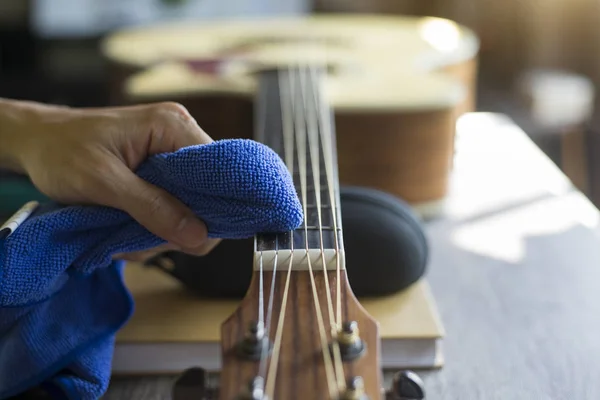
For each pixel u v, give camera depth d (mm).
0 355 392
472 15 1893
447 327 505
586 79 1662
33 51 1766
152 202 385
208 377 449
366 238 474
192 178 365
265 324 306
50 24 1767
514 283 573
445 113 699
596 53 1616
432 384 439
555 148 1517
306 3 1880
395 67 890
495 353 472
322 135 608
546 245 645
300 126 638
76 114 449
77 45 1778
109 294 427
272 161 367
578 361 461
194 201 386
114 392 438
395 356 456
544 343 484
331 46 1060
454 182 806
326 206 418
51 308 404
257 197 357
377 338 298
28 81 1710
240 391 267
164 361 456
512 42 1831
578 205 741
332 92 743
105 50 1041
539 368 454
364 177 711
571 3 1672
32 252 374
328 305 320
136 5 1784
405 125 693
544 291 558
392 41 1095
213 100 773
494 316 520
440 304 538
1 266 365
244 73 852
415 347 454
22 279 371
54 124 436
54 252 381
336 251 358
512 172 839
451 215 723
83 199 407
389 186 713
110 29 1781
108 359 413
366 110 687
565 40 1711
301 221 377
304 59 943
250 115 777
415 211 715
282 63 907
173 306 491
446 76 877
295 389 270
